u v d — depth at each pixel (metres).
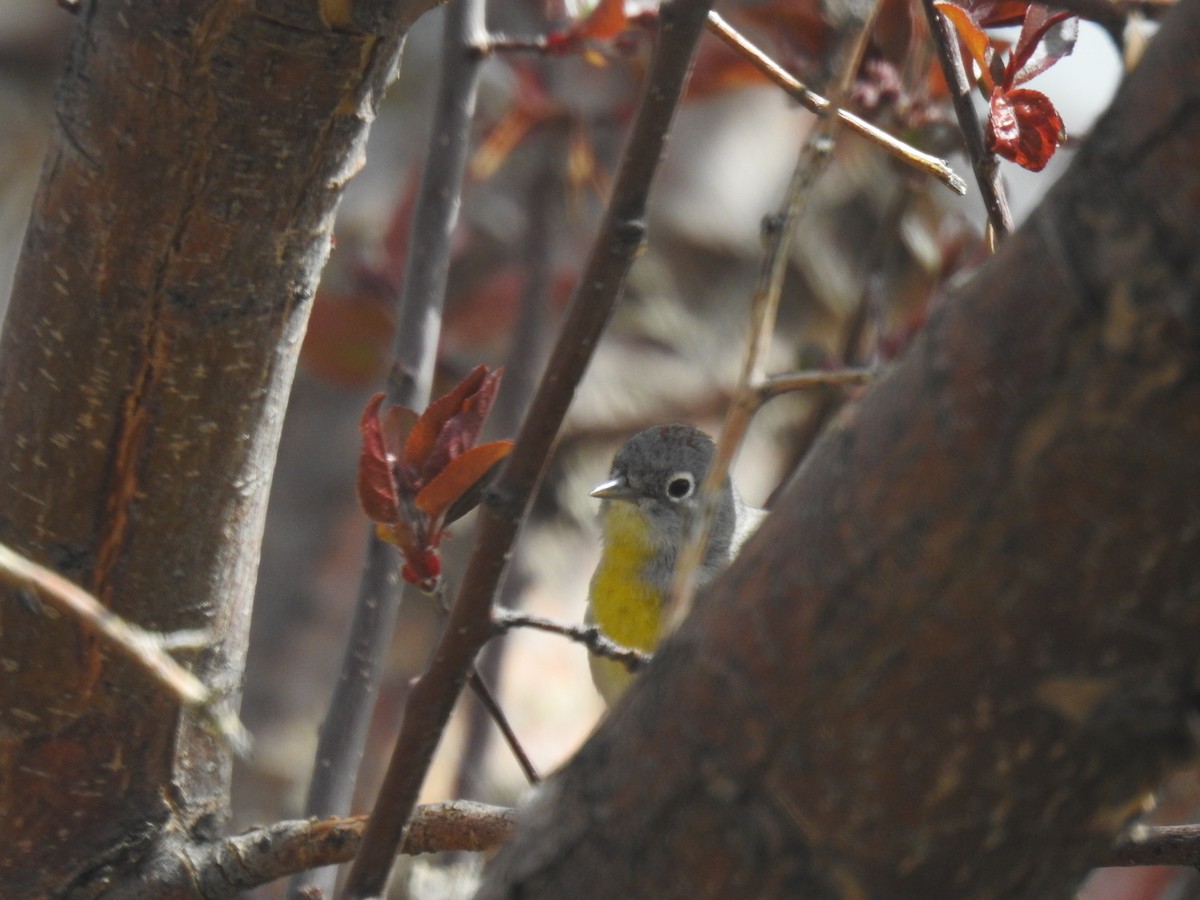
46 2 18.70
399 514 5.11
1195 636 3.32
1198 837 5.47
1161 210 3.17
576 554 15.34
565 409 4.23
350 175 5.46
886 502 3.47
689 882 3.71
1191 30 3.18
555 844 3.92
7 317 5.70
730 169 17.70
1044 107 5.84
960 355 3.42
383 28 5.06
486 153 10.80
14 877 5.93
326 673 14.59
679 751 3.75
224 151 5.18
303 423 15.93
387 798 4.58
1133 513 3.23
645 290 16.84
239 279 5.43
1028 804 3.52
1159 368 3.15
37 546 5.69
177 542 5.75
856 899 3.60
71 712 5.79
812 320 17.03
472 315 12.98
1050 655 3.36
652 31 7.86
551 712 13.95
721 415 16.52
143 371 5.50
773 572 3.67
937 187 12.23
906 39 8.57
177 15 4.98
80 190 5.31
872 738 3.51
